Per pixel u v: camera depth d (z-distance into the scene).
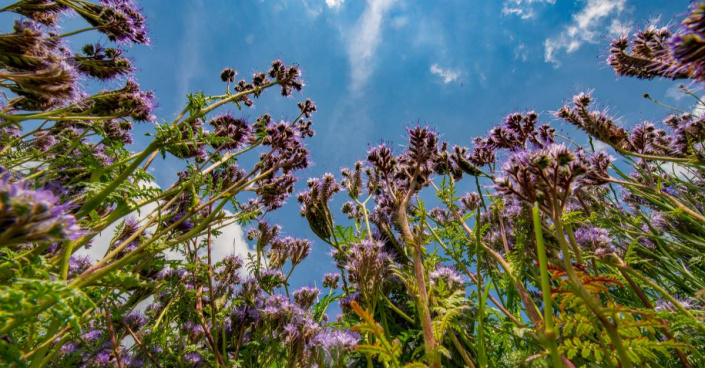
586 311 1.98
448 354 2.14
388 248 4.57
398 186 3.98
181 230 4.25
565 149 2.20
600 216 4.91
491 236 4.23
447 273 3.39
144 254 3.04
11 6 3.81
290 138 5.07
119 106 3.67
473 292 3.65
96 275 2.71
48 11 4.02
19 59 3.01
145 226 3.46
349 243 4.53
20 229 1.40
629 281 2.81
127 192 3.39
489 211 4.45
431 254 3.66
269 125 5.14
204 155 4.78
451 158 4.88
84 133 3.74
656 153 5.56
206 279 4.93
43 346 2.38
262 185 5.24
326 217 4.48
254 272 5.63
